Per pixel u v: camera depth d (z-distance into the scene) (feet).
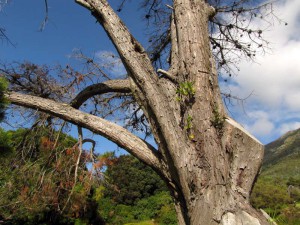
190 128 13.73
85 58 20.39
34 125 20.24
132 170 132.67
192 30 15.64
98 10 15.21
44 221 38.14
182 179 13.39
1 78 14.85
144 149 14.88
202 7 16.76
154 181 135.85
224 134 13.84
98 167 17.85
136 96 14.74
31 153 20.20
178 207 14.29
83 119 15.80
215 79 15.14
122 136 15.12
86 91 18.72
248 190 13.16
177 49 16.75
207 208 12.49
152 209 123.13
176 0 16.76
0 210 20.90
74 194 19.38
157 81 14.53
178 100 14.30
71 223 48.16
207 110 14.03
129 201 127.34
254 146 13.61
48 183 18.61
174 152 13.52
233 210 12.35
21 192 19.16
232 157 13.62
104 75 20.81
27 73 19.71
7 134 14.78
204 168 13.16
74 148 18.30
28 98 16.67
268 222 12.37
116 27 15.02
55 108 16.29
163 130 13.74
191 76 14.75
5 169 19.66
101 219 58.29
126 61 14.65
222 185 12.82
